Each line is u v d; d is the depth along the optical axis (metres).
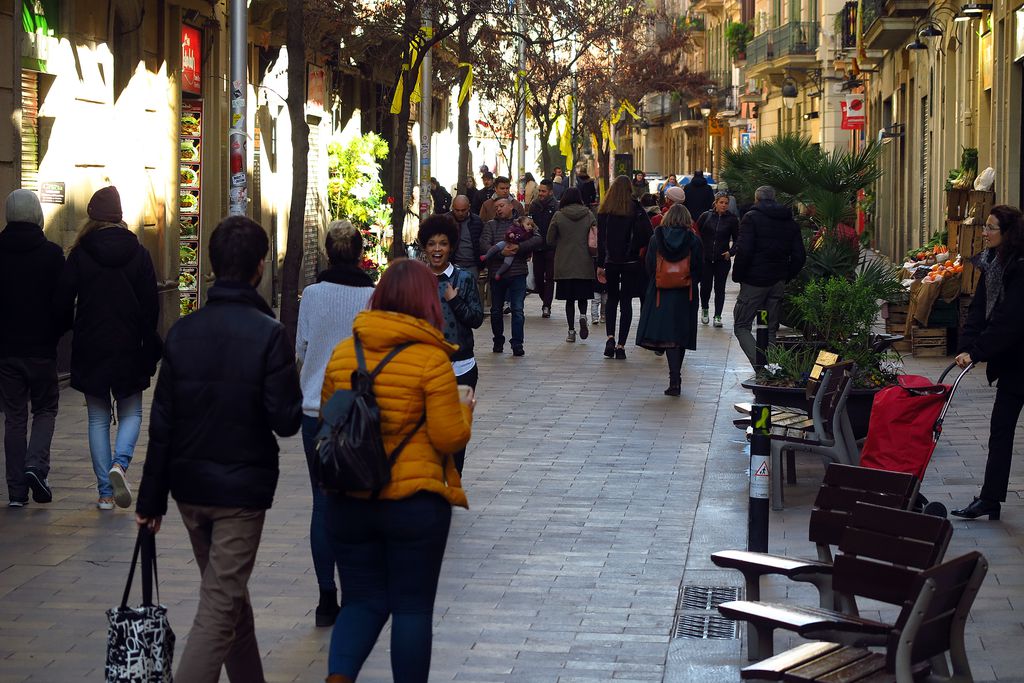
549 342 22.28
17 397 10.62
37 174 17.31
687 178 60.53
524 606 8.23
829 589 6.92
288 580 8.71
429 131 27.28
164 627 5.83
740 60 70.50
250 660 6.43
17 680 6.87
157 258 21.39
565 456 12.90
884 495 6.89
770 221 17.16
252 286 6.30
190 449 6.09
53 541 9.60
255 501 6.11
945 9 30.66
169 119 21.77
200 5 22.67
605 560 9.28
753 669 5.86
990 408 15.53
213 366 6.08
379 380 5.96
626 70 56.16
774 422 11.30
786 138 20.52
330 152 31.84
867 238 27.17
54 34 17.39
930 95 34.16
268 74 27.11
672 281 16.42
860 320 12.73
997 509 10.29
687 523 10.34
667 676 7.03
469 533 9.98
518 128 44.91
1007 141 23.56
